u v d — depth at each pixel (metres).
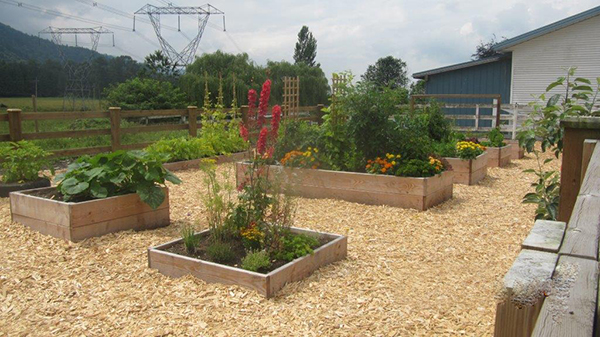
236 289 3.48
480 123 18.61
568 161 2.77
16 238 4.66
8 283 3.69
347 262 4.16
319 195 6.75
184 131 17.03
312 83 33.34
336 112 7.50
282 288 3.51
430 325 3.00
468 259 4.32
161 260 3.86
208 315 3.14
